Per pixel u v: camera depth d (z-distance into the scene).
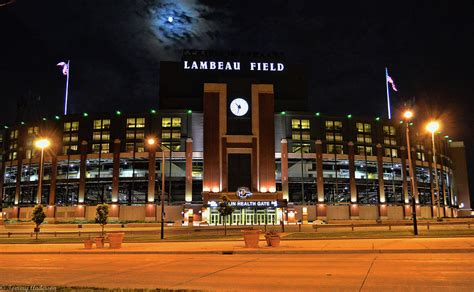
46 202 109.75
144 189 105.19
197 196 104.00
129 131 108.06
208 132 104.62
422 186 119.94
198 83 117.25
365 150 113.12
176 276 16.41
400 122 118.50
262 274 16.58
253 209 99.94
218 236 49.72
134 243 40.62
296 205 105.50
